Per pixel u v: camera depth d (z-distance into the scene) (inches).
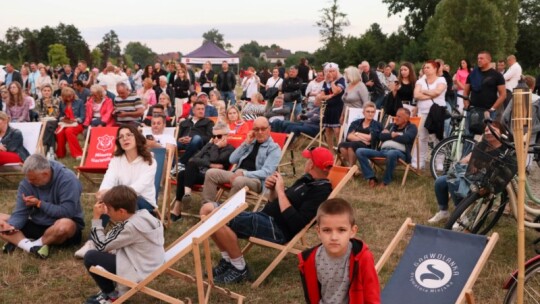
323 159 208.1
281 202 205.3
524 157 151.6
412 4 2326.5
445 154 353.7
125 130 245.1
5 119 348.8
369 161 354.0
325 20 2032.5
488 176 219.5
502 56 1758.1
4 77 797.9
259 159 281.6
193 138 371.2
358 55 2009.1
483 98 353.1
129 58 3132.4
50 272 219.3
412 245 172.2
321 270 134.0
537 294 166.2
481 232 239.9
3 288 206.2
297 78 576.7
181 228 273.3
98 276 181.0
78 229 240.7
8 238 234.7
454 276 160.4
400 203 313.6
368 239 257.4
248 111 524.4
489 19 1752.0
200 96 451.8
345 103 431.2
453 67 1740.9
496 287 203.2
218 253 236.5
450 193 265.7
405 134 350.6
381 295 162.6
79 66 789.9
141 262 178.1
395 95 411.2
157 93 652.1
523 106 151.1
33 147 357.1
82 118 456.8
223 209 192.1
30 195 234.5
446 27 1802.4
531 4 2305.6
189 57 1524.4
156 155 273.4
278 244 207.6
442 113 364.8
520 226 151.6
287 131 468.4
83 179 374.6
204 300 173.3
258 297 197.9
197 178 283.7
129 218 178.7
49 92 570.6
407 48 1994.3
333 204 130.2
